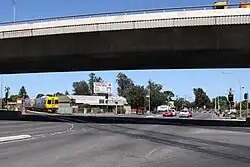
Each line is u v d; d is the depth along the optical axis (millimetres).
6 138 19234
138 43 38281
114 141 19297
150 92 144000
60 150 15180
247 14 34000
